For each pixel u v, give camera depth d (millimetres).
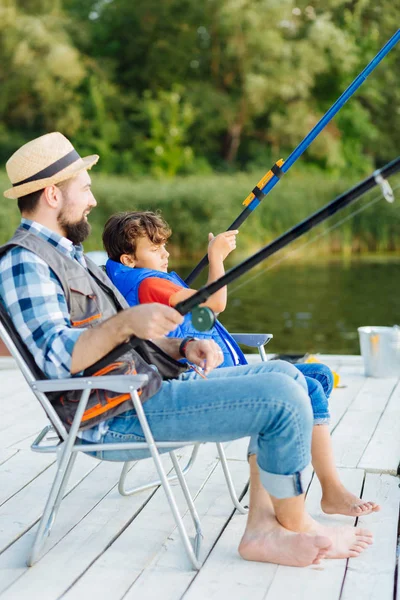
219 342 2387
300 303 10398
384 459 2676
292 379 1854
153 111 19953
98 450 1878
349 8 22094
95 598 1767
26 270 1844
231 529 2139
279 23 21234
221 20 20547
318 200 16672
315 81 21688
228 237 2441
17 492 2441
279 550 1892
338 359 4332
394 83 21891
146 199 15805
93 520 2211
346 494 2168
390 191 1625
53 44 19844
